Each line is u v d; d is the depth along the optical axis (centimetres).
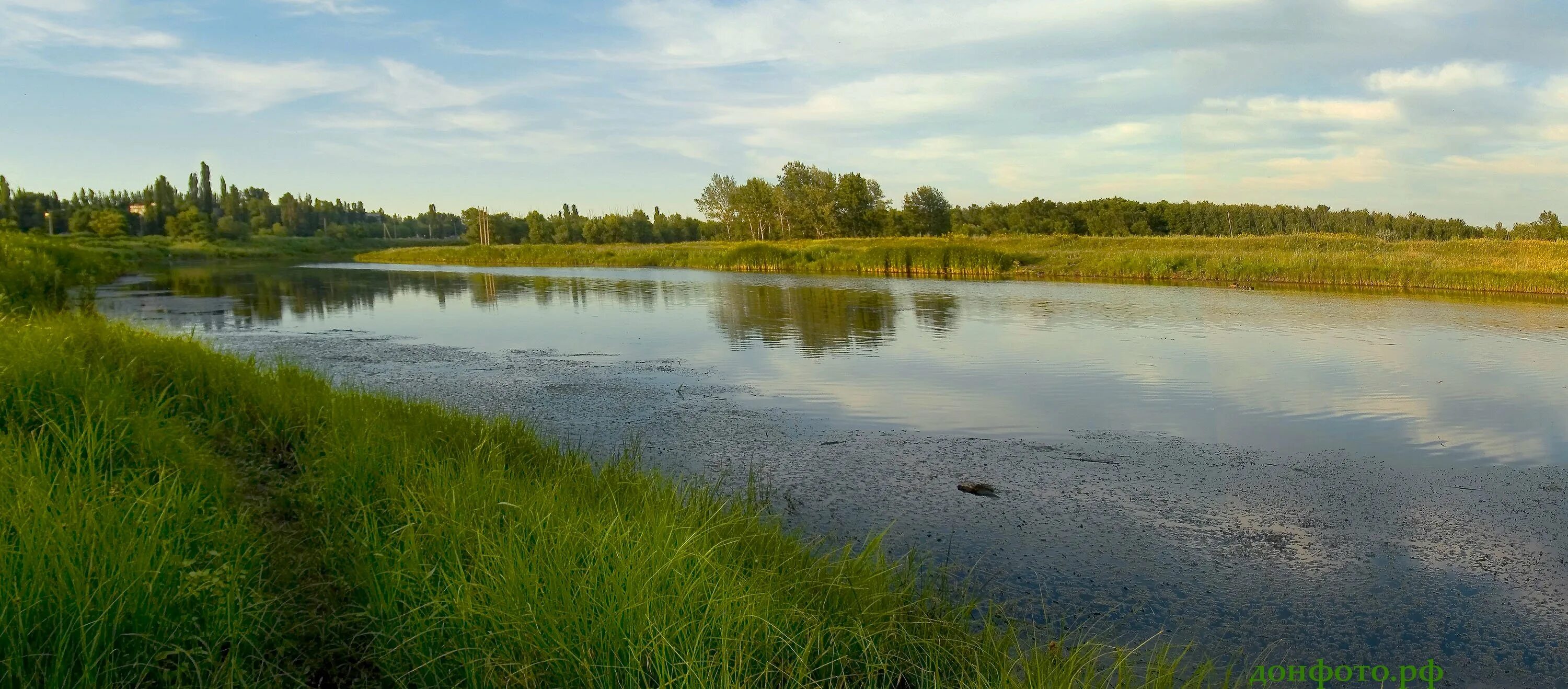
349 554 471
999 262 4284
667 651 379
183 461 548
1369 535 690
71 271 2944
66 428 539
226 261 7331
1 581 336
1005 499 768
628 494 629
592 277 4550
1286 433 1012
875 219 9425
